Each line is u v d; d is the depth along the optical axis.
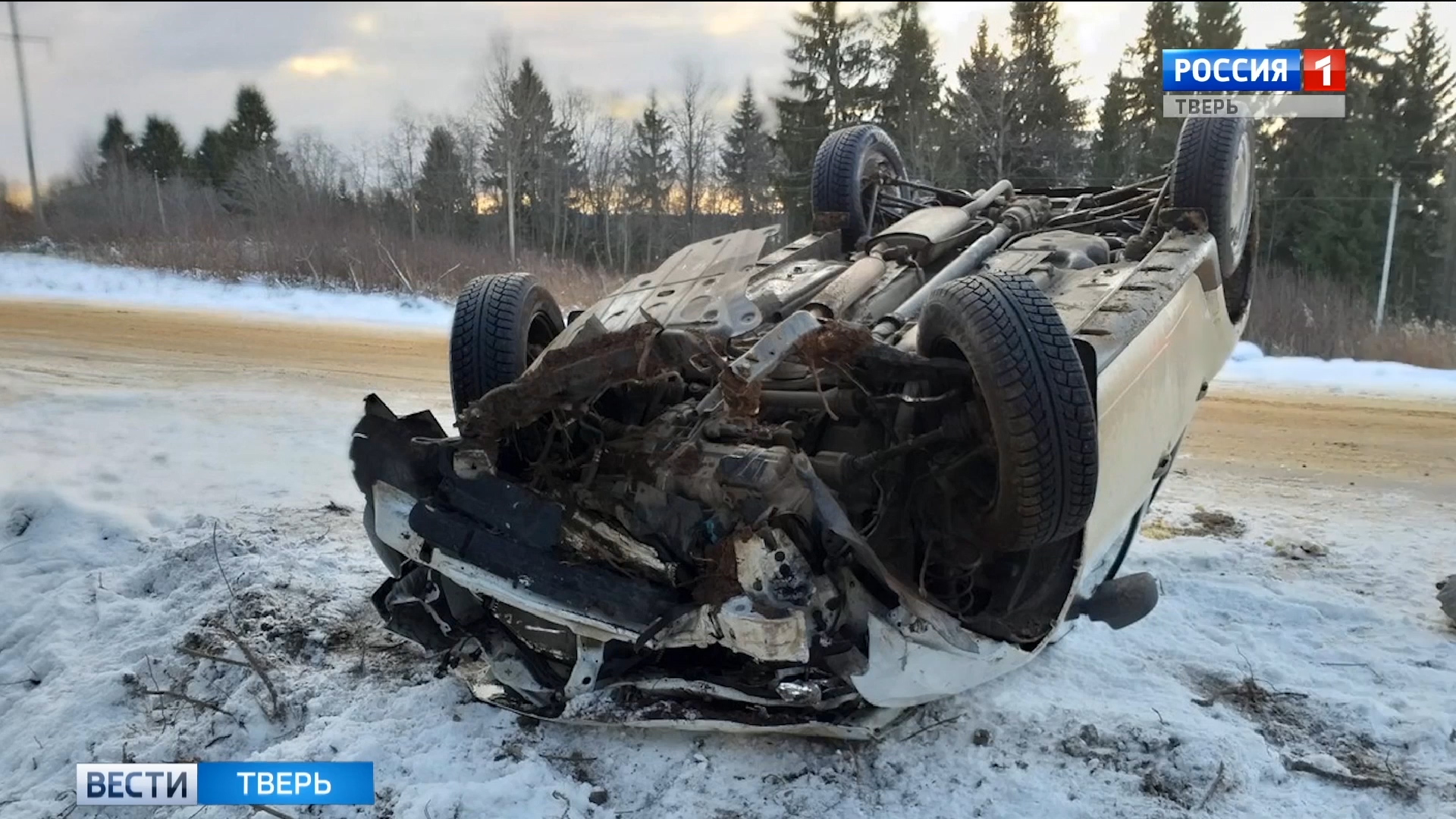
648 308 3.95
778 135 31.58
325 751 3.65
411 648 4.50
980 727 3.82
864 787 3.46
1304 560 5.77
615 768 3.56
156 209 32.91
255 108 44.25
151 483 6.49
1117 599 3.95
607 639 3.34
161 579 5.27
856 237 6.39
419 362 11.37
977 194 6.31
